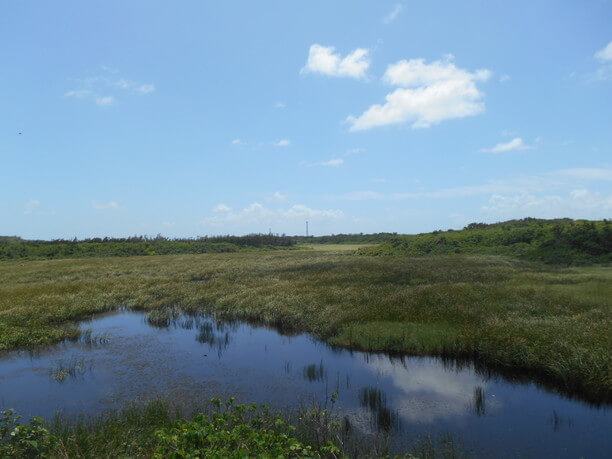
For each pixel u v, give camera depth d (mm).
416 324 13445
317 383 9891
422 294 17359
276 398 9047
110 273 32500
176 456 5234
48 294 20672
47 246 57000
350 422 7785
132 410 7918
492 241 40688
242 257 50531
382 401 8758
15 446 5910
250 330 15242
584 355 9359
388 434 7285
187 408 8562
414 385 9664
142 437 6816
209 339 14031
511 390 9328
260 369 10961
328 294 18406
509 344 10719
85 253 56938
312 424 7418
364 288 20031
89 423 7562
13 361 11844
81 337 14367
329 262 36812
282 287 21156
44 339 13625
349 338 12773
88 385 9969
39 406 8727
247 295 19562
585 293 16922
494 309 14367
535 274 23812
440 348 11602
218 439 5680
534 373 9977
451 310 14445
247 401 8906
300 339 13922
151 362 11672
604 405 8477
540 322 12148
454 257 35969
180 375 10602
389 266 30219
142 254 60531
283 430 6914
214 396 9227
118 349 12961
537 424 7703
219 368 11102
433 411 8281
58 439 6219
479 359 11109
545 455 6629
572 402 8672
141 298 20547
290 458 5738
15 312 16281
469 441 7070
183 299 20109
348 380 10047
